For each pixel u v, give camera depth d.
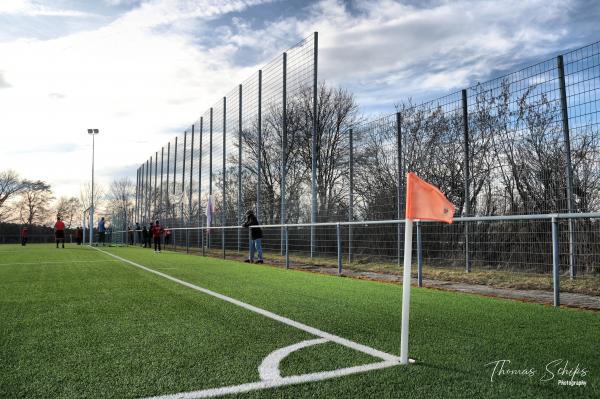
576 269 6.09
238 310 4.33
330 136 16.17
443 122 8.64
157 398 2.01
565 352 2.75
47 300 5.02
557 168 6.67
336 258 10.98
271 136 15.43
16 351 2.86
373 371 2.38
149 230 25.81
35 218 67.12
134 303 4.78
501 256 7.18
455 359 2.60
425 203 2.69
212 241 18.98
